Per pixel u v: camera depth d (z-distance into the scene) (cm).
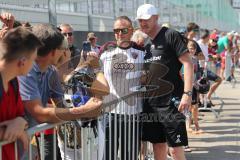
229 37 1441
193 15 2000
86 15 1020
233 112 886
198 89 689
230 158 563
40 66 270
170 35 397
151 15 396
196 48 681
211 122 788
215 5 2686
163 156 435
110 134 359
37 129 248
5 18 331
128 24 389
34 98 260
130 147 402
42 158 262
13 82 234
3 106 226
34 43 226
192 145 630
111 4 1154
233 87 1332
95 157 332
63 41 275
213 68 1066
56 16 820
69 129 313
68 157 321
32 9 754
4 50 219
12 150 231
